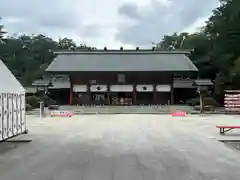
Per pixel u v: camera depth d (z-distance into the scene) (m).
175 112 40.12
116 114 40.91
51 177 8.77
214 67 60.03
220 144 15.06
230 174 9.14
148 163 10.65
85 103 53.22
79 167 10.03
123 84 52.97
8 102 16.36
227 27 58.59
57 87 53.41
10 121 16.67
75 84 52.88
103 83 52.88
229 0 60.00
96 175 9.00
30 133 19.72
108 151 13.04
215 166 10.21
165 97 53.72
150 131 20.64
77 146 14.44
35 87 51.22
